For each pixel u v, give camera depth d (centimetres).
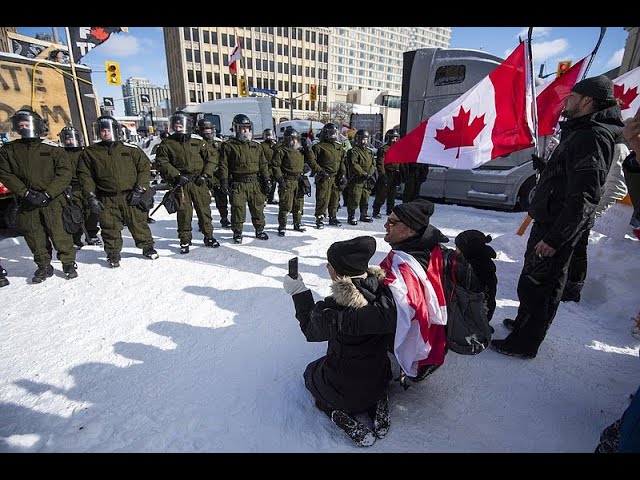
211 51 5606
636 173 168
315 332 164
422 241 182
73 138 465
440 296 171
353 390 173
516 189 662
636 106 422
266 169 511
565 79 362
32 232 359
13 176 337
